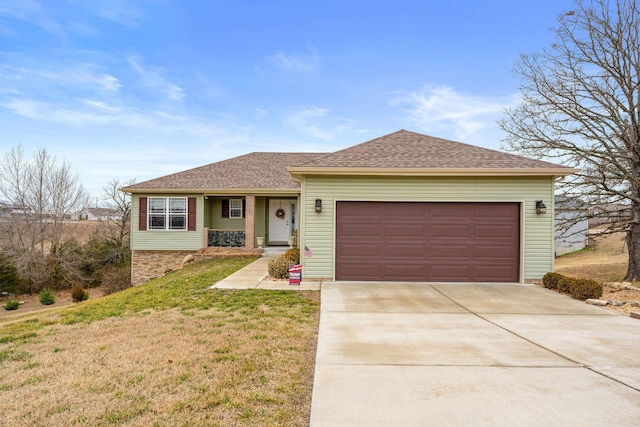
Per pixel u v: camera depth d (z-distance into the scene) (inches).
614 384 156.4
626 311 291.7
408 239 411.8
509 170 392.2
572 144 476.7
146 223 661.3
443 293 355.3
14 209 824.3
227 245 679.1
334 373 166.9
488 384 155.7
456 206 411.5
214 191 650.8
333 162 411.8
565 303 318.0
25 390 152.3
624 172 434.3
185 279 436.5
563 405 137.8
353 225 412.8
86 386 155.1
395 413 131.9
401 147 465.1
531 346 206.5
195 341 210.7
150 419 129.2
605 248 924.0
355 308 294.7
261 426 125.0
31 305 681.6
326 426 123.4
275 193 652.7
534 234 406.9
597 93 468.1
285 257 457.1
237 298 322.7
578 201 503.2
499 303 316.2
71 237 894.4
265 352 193.3
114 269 920.9
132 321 258.7
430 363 179.8
